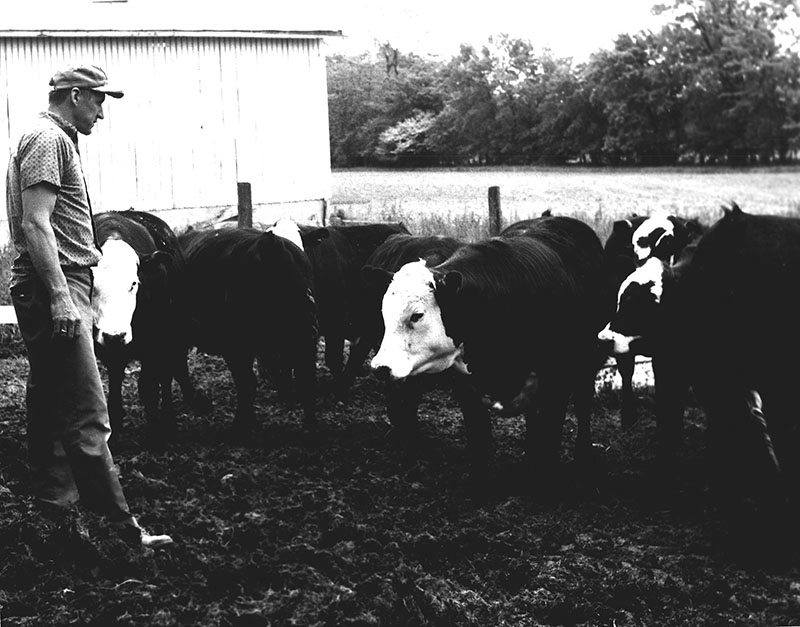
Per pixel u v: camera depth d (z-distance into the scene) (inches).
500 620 222.8
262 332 365.4
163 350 357.7
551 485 317.7
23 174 224.7
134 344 351.6
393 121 1608.0
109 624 196.1
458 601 225.5
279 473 318.7
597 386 472.4
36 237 222.2
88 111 238.5
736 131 995.9
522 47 1498.5
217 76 1022.4
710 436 297.0
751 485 293.6
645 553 271.6
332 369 450.0
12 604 202.1
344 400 435.5
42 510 240.5
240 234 382.9
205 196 1021.8
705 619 230.1
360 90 1657.2
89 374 231.3
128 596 205.5
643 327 339.6
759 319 269.4
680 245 385.7
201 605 205.5
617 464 358.0
